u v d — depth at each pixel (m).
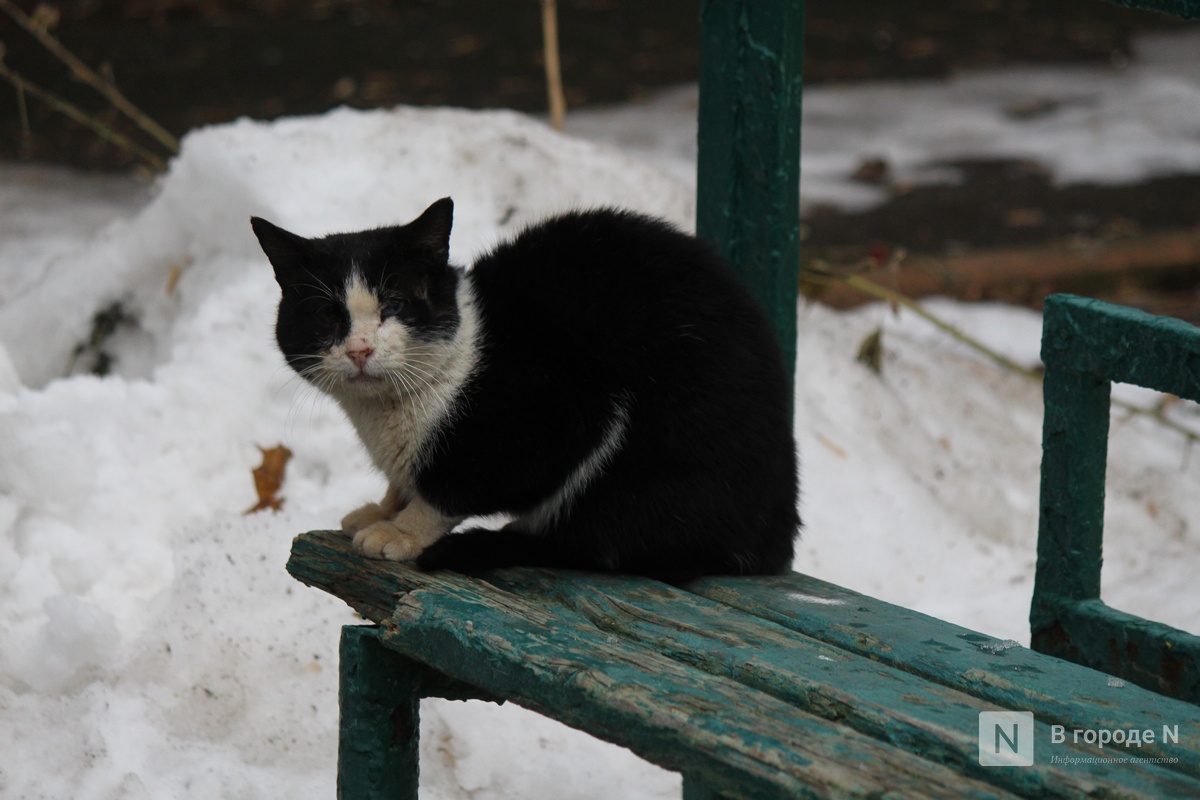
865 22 19.39
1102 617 4.81
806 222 12.34
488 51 16.73
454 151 7.79
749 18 5.18
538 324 4.57
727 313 4.69
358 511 4.89
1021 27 19.41
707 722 3.27
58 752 5.12
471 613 3.93
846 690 3.48
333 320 4.61
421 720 5.46
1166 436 9.20
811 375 8.00
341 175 7.45
